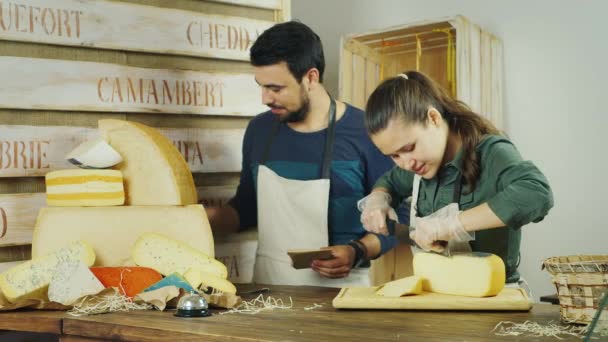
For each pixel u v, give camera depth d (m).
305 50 2.79
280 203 2.95
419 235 2.22
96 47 2.87
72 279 2.18
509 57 4.92
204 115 3.20
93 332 1.92
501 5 4.94
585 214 4.62
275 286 2.62
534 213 2.12
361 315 1.96
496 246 2.36
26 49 2.73
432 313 1.98
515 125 4.91
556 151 4.74
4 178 2.69
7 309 2.14
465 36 4.39
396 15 5.39
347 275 2.82
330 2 5.71
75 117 2.84
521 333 1.67
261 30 3.37
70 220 2.43
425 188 2.50
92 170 2.46
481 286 2.02
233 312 2.04
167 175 2.56
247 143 3.14
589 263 1.71
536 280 4.79
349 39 4.89
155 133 2.63
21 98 2.70
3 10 2.67
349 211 2.95
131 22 2.96
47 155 2.76
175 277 2.20
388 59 5.26
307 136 2.97
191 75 3.13
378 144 2.28
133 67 2.97
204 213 2.52
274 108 2.87
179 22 3.10
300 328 1.76
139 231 2.47
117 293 2.18
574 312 1.75
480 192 2.32
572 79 4.66
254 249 3.31
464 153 2.31
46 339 2.73
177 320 1.91
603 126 4.54
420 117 2.24
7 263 2.67
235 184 3.32
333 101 2.98
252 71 3.36
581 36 4.62
